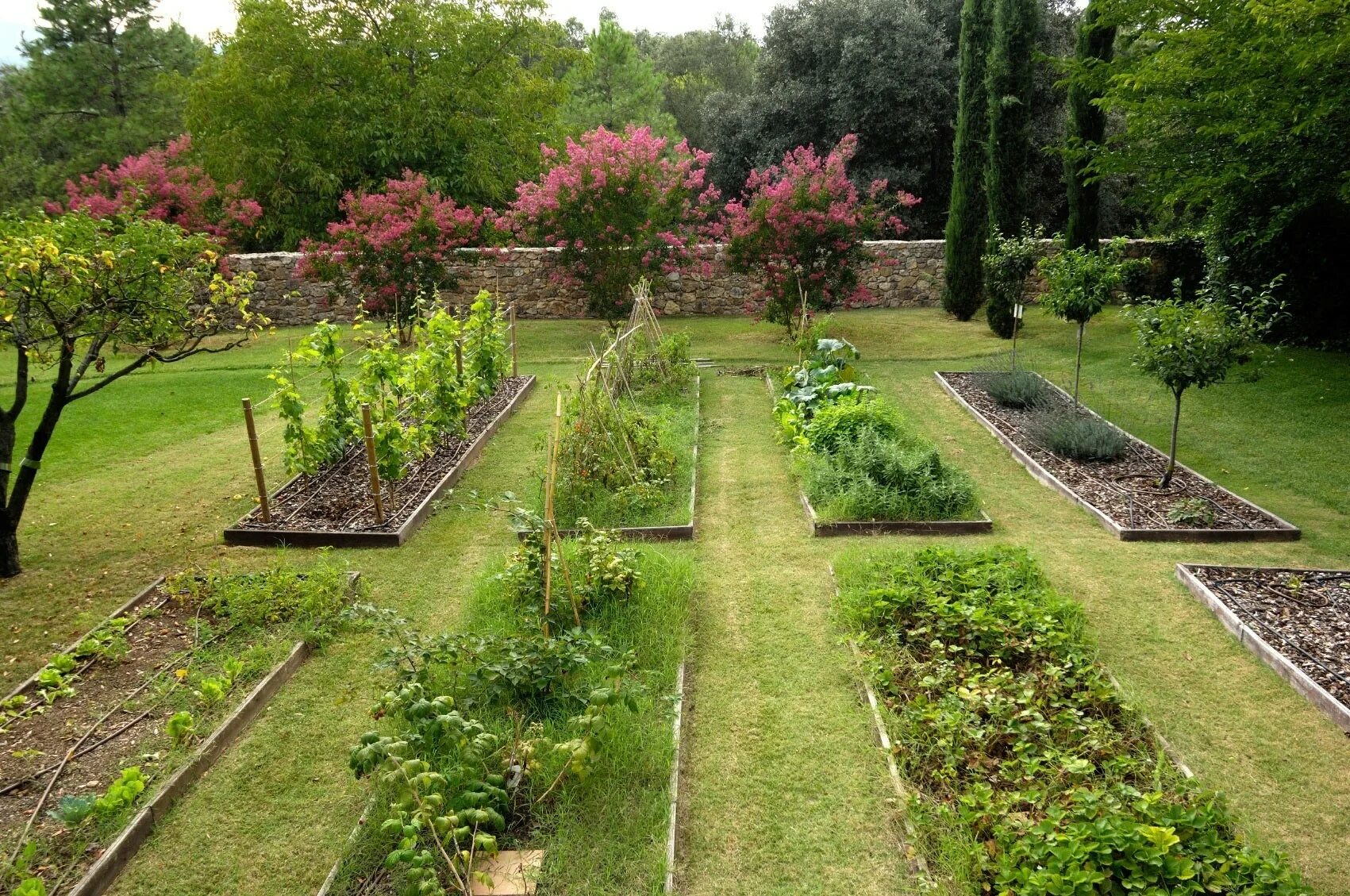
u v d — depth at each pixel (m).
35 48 22.02
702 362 13.41
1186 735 4.15
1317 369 10.90
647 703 4.33
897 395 11.17
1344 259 11.65
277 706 4.45
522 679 4.07
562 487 6.91
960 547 6.30
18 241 5.03
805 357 11.82
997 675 4.44
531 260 17.55
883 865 3.41
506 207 21.05
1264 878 3.01
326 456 7.56
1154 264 15.35
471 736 3.62
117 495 7.62
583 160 13.66
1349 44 7.79
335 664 4.83
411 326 13.84
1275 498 7.28
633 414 8.38
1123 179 22.11
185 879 3.37
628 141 14.22
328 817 3.69
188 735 4.05
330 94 19.47
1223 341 6.79
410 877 2.95
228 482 7.98
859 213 13.83
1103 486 7.59
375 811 3.56
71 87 21.80
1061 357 12.94
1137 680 4.61
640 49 36.88
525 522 5.11
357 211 14.37
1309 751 4.03
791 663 4.82
